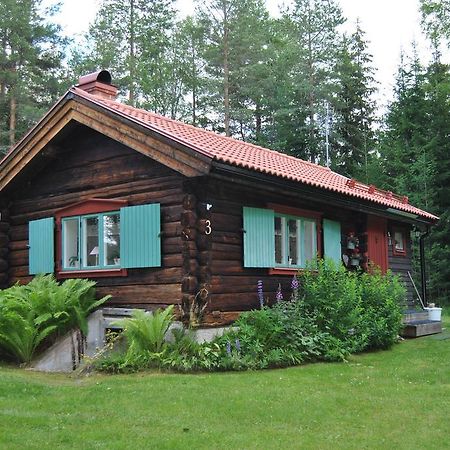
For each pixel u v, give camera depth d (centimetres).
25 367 1038
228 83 3506
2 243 1317
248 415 629
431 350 1131
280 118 3775
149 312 1005
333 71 3759
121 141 1042
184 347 911
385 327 1145
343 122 3966
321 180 1293
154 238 1027
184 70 3691
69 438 545
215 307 1000
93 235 1153
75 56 3416
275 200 1169
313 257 1229
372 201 1350
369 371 904
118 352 975
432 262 2762
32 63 3114
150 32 3509
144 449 519
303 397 708
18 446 520
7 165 1260
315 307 1085
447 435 571
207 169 918
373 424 605
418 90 3297
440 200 2997
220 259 1022
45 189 1268
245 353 931
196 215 995
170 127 1184
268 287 1127
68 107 1139
